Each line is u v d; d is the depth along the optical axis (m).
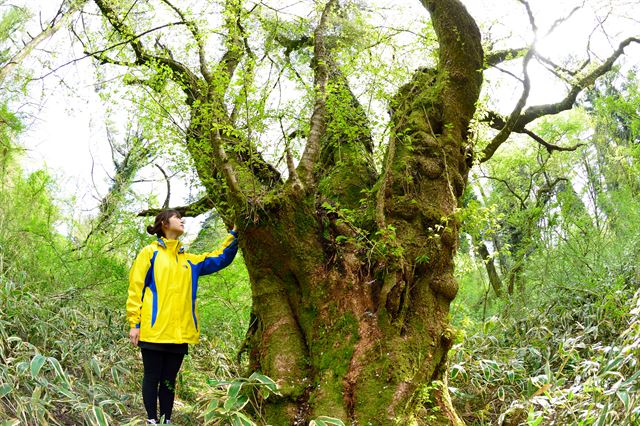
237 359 5.03
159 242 4.25
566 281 6.93
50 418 3.72
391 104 5.23
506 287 7.57
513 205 11.56
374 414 3.98
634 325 4.04
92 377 4.49
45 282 6.05
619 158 9.27
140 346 4.06
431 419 4.27
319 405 4.07
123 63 5.07
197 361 6.16
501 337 6.36
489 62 7.08
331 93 5.00
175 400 5.04
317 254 4.53
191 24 5.41
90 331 5.49
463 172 5.36
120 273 6.65
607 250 7.16
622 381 3.61
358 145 5.34
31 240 6.27
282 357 4.39
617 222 8.04
